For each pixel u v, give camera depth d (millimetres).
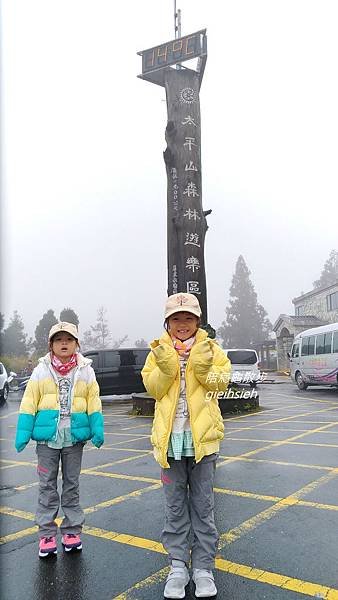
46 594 2889
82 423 3508
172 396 2988
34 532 3902
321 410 11477
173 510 2965
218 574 3053
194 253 11250
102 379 15641
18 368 35406
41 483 3455
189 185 11406
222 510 4191
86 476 5602
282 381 24172
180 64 11914
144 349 16484
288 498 4477
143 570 3164
